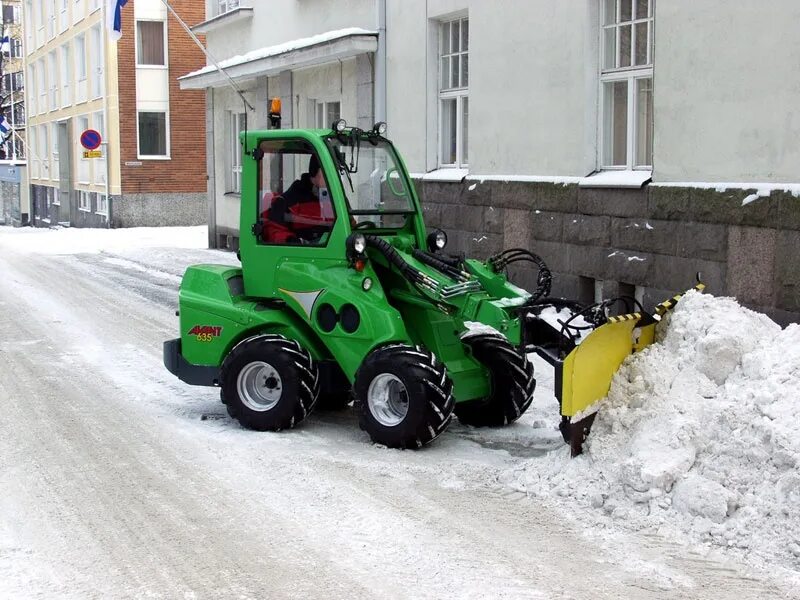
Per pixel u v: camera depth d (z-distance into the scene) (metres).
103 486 5.79
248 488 5.75
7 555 4.75
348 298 6.66
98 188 32.62
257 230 7.15
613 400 5.81
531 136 11.66
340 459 6.30
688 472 5.24
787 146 8.37
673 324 6.02
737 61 8.81
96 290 14.66
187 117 30.58
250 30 20.05
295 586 4.41
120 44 29.55
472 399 6.93
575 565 4.63
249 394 7.03
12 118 50.00
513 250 7.15
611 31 10.70
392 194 7.24
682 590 4.35
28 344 10.39
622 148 10.69
